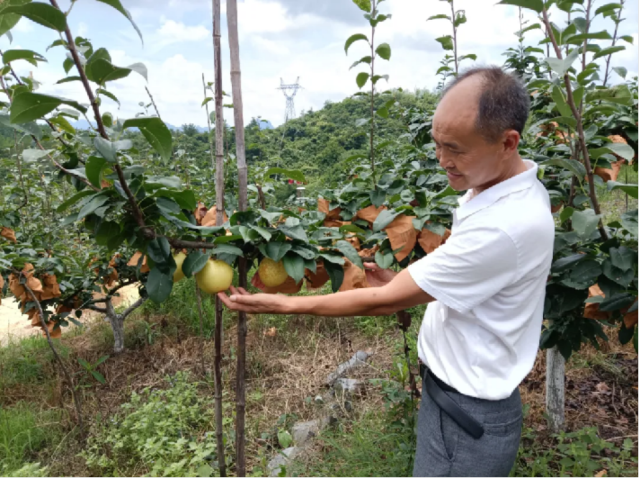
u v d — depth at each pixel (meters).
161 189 1.65
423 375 1.90
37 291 3.18
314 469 2.44
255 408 3.21
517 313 1.59
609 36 1.71
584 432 2.38
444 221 2.27
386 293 1.59
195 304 4.92
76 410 3.10
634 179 4.83
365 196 2.53
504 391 1.63
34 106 1.39
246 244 1.81
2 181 4.77
